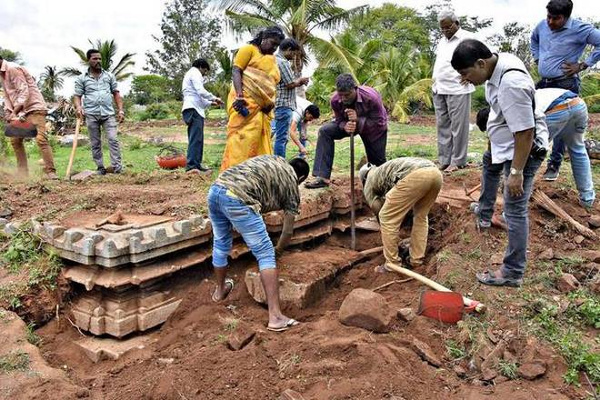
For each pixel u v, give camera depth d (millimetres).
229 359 3209
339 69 26344
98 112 7570
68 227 4426
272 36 5293
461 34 6230
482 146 11227
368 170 4812
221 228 3916
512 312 3518
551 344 3182
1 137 11602
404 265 4844
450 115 6500
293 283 4168
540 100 4441
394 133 16844
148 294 3979
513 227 3652
